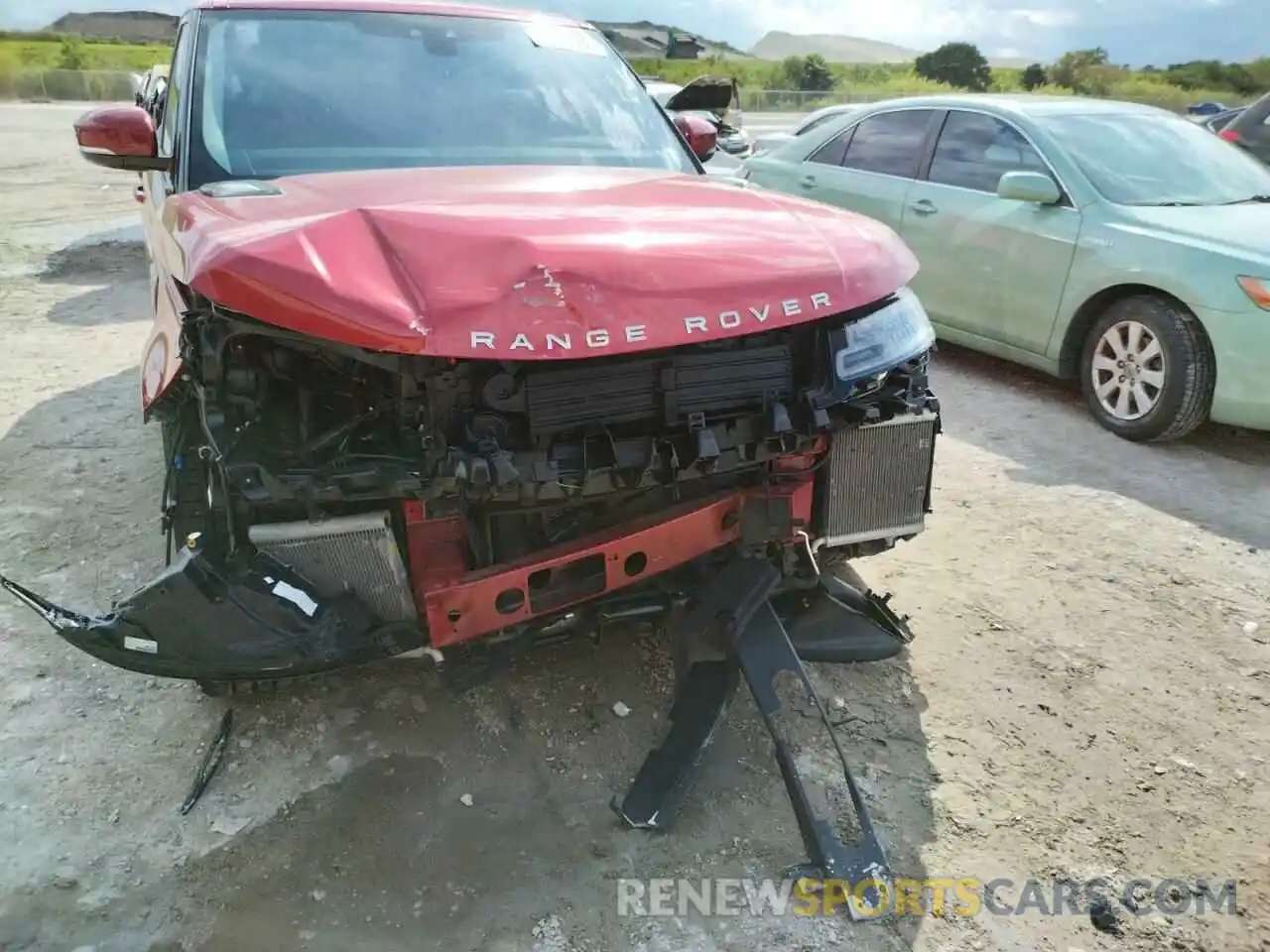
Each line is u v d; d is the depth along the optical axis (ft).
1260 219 17.24
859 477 9.39
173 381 7.85
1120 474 15.87
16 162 49.49
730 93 44.11
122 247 30.53
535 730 9.48
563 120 11.70
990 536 13.60
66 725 9.27
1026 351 19.24
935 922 7.54
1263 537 13.74
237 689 9.30
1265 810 8.79
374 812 8.40
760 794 8.78
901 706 10.03
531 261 7.16
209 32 11.16
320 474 7.11
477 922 7.38
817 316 7.98
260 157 10.12
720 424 7.91
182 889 7.59
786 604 10.38
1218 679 10.60
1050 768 9.23
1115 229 17.31
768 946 7.29
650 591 8.99
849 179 22.47
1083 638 11.28
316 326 6.72
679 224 8.32
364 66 11.32
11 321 22.36
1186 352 16.24
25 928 7.19
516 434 7.37
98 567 11.89
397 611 7.97
